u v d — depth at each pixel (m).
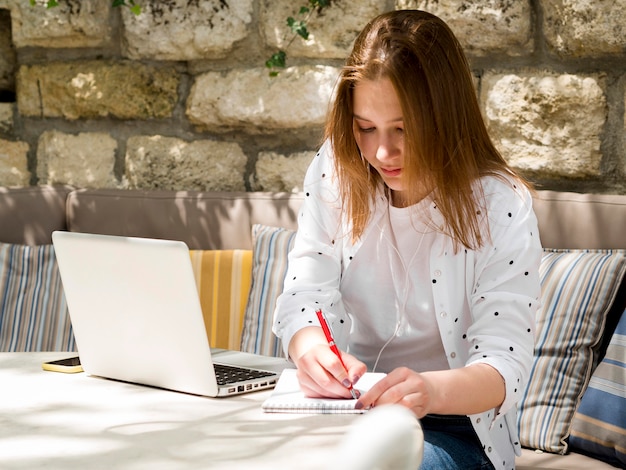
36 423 1.61
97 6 3.47
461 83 1.81
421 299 1.96
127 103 3.50
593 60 2.89
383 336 2.02
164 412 1.68
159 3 3.40
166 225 3.28
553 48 2.93
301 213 2.14
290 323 1.94
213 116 3.40
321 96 3.24
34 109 3.63
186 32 3.37
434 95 1.75
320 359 1.75
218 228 3.22
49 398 1.79
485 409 1.68
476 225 1.84
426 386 1.58
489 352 1.76
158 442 1.48
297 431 1.54
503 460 1.91
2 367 2.07
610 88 2.87
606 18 2.79
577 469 2.22
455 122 1.79
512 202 1.88
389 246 1.98
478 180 1.88
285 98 3.29
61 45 3.55
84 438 1.51
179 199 3.28
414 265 1.96
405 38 1.75
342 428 1.55
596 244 2.63
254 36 3.33
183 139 3.50
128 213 3.32
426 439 1.85
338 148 1.91
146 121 3.53
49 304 3.22
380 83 1.74
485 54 3.04
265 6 3.29
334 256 2.07
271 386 1.90
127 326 1.88
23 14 3.54
